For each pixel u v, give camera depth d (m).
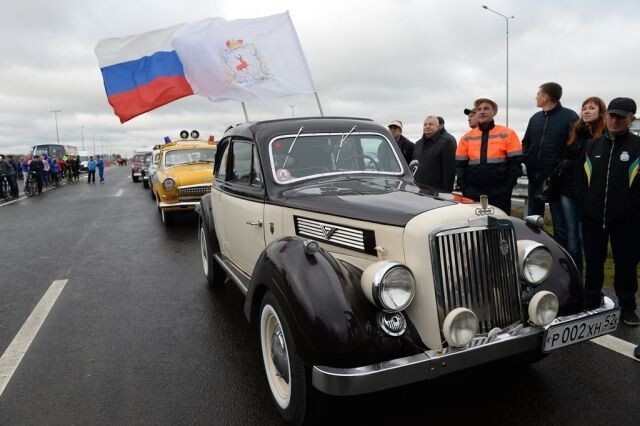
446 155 6.15
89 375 3.69
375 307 2.66
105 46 7.30
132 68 7.37
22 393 3.44
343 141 4.29
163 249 8.30
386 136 4.53
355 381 2.41
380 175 4.26
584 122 4.87
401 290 2.61
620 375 3.41
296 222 3.57
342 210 3.20
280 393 3.05
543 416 2.96
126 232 10.18
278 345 3.04
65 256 7.95
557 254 3.28
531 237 3.30
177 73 7.44
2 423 3.07
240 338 4.34
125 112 7.43
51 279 6.50
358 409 3.10
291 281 2.74
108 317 4.94
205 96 6.84
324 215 3.31
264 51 6.56
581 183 4.33
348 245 3.15
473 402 3.15
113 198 18.19
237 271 4.57
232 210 4.68
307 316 2.58
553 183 5.16
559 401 3.12
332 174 4.11
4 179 19.05
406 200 3.15
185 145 12.80
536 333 2.80
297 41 6.47
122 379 3.62
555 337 2.84
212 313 4.99
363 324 2.57
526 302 2.97
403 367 2.46
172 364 3.85
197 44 6.64
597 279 4.30
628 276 4.12
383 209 3.02
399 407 3.11
